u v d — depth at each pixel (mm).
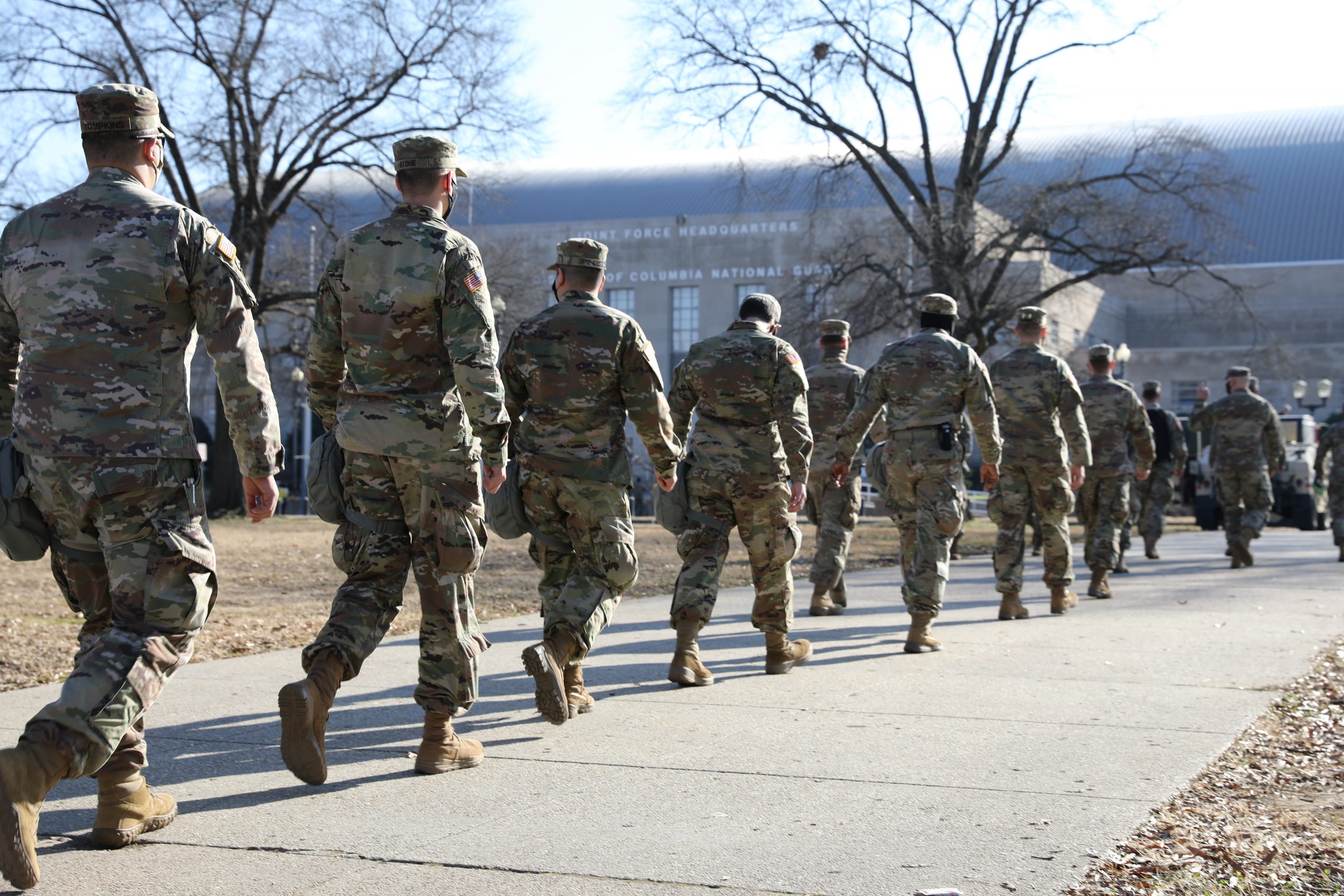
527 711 5879
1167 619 9336
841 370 9703
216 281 3605
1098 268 28922
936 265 27281
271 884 3484
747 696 6250
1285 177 68875
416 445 4391
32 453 3492
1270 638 8281
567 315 5355
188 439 3617
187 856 3732
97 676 3391
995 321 28609
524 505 5438
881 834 3951
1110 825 4059
